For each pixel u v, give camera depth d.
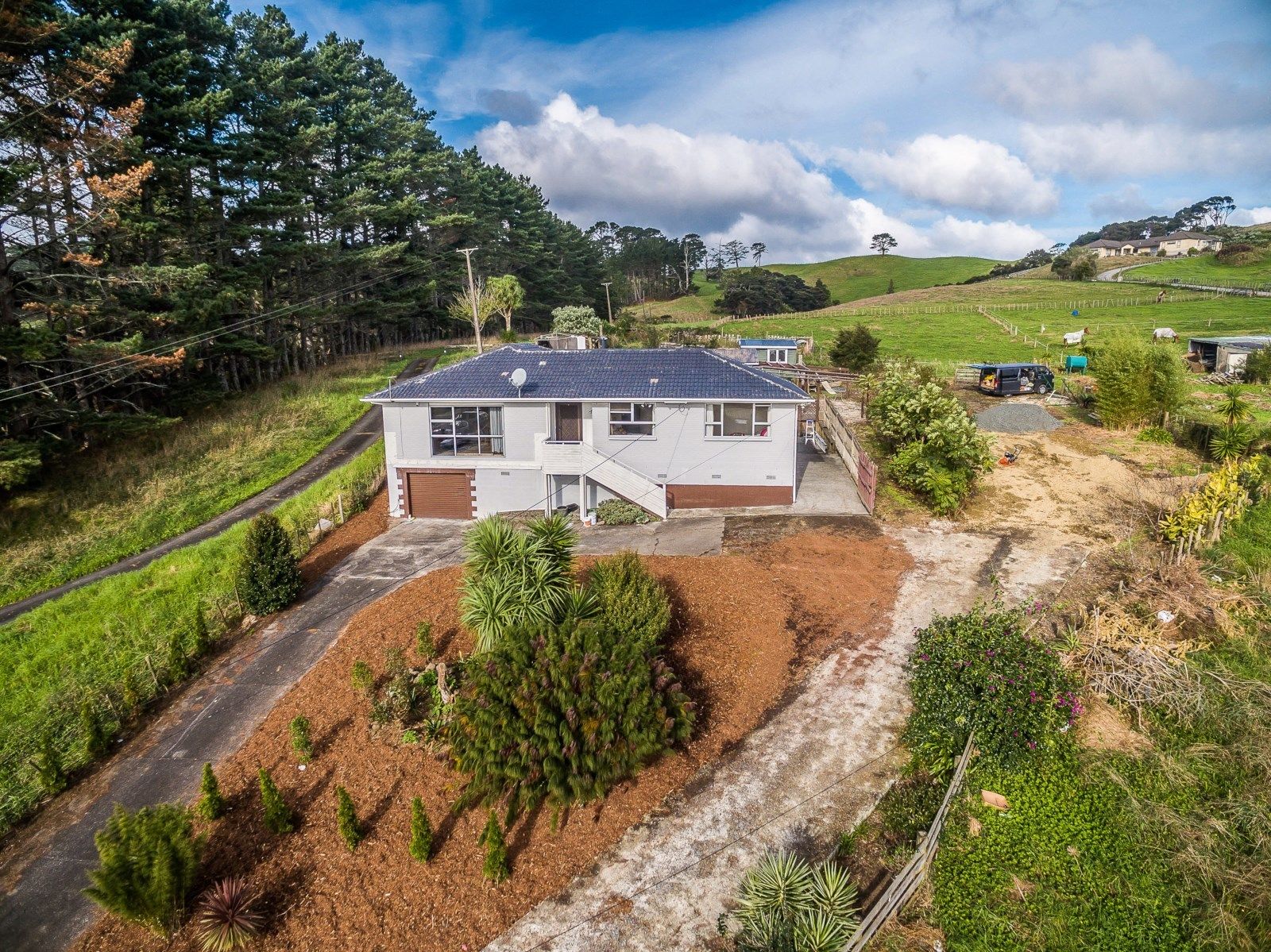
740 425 25.61
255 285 41.38
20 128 27.67
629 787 12.34
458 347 63.94
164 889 9.77
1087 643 15.43
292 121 45.44
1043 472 28.00
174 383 38.69
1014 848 10.88
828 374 41.91
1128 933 9.52
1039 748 12.38
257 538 19.67
